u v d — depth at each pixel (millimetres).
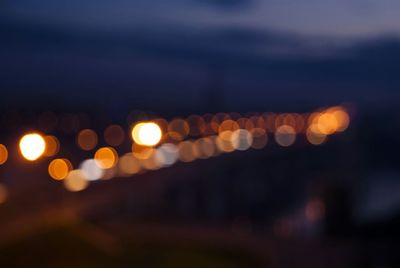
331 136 148125
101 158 108375
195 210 78812
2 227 38625
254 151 118062
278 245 37188
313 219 44500
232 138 145250
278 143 141625
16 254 33406
